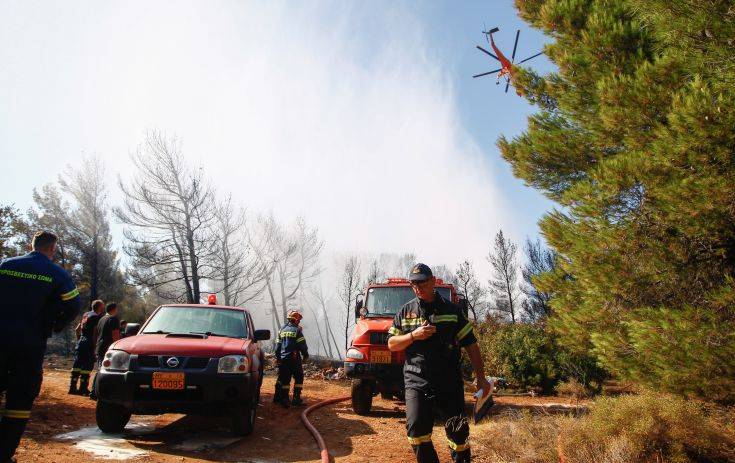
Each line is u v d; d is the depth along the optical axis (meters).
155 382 5.87
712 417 5.37
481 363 4.05
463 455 3.95
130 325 7.23
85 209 33.34
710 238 5.88
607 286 6.45
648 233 6.58
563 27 9.39
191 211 25.31
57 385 11.27
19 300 4.18
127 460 5.13
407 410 3.93
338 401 10.30
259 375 7.46
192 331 7.37
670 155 5.65
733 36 5.50
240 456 5.65
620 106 6.64
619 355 6.27
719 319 5.38
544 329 14.43
